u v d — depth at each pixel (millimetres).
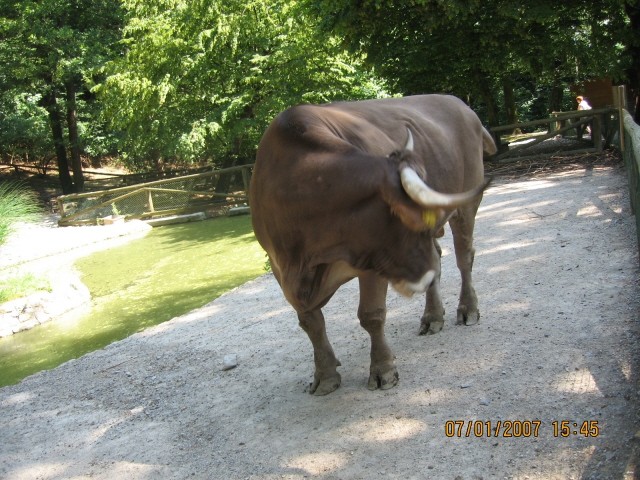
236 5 18250
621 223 7535
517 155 15383
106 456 4324
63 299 10648
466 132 5141
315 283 3701
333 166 3443
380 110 4484
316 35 16516
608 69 13820
